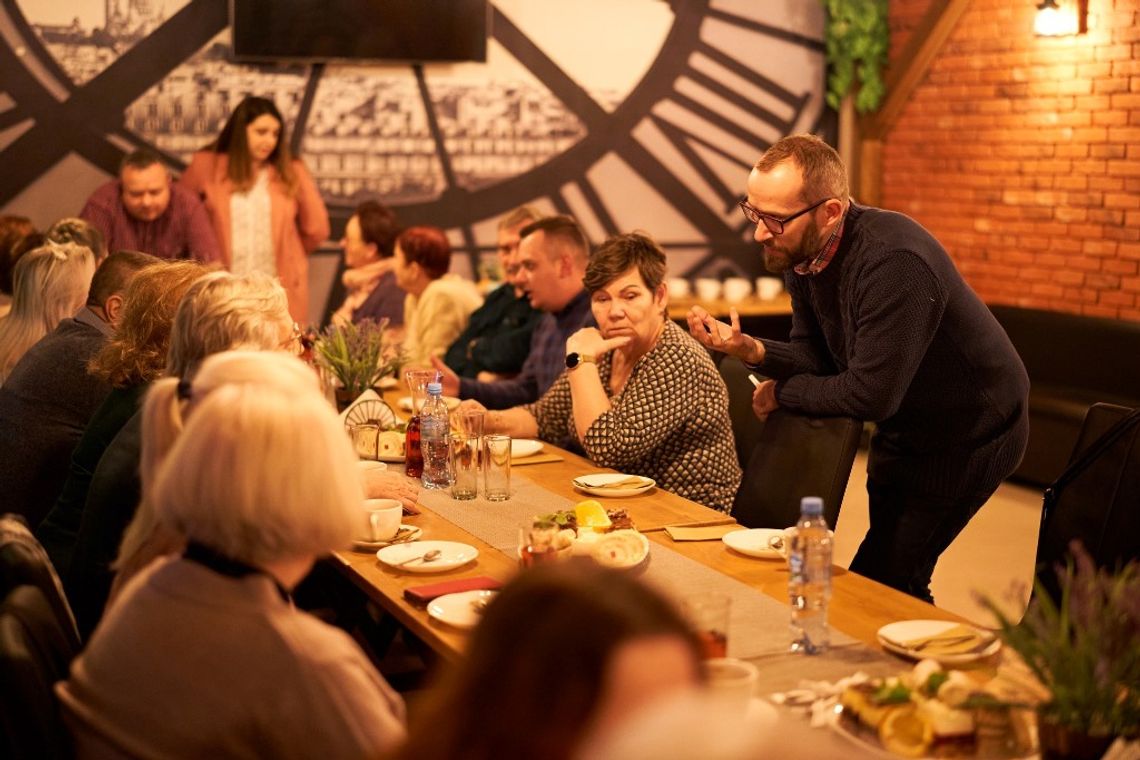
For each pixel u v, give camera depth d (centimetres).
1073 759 152
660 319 329
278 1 673
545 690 88
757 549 252
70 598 242
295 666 148
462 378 451
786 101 791
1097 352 625
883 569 318
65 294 357
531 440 362
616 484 305
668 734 69
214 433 150
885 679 173
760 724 77
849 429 287
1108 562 254
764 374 318
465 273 741
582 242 399
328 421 155
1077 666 151
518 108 737
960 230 732
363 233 585
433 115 720
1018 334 664
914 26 750
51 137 654
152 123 669
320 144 701
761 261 804
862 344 285
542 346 416
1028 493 602
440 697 95
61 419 306
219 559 153
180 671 146
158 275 269
